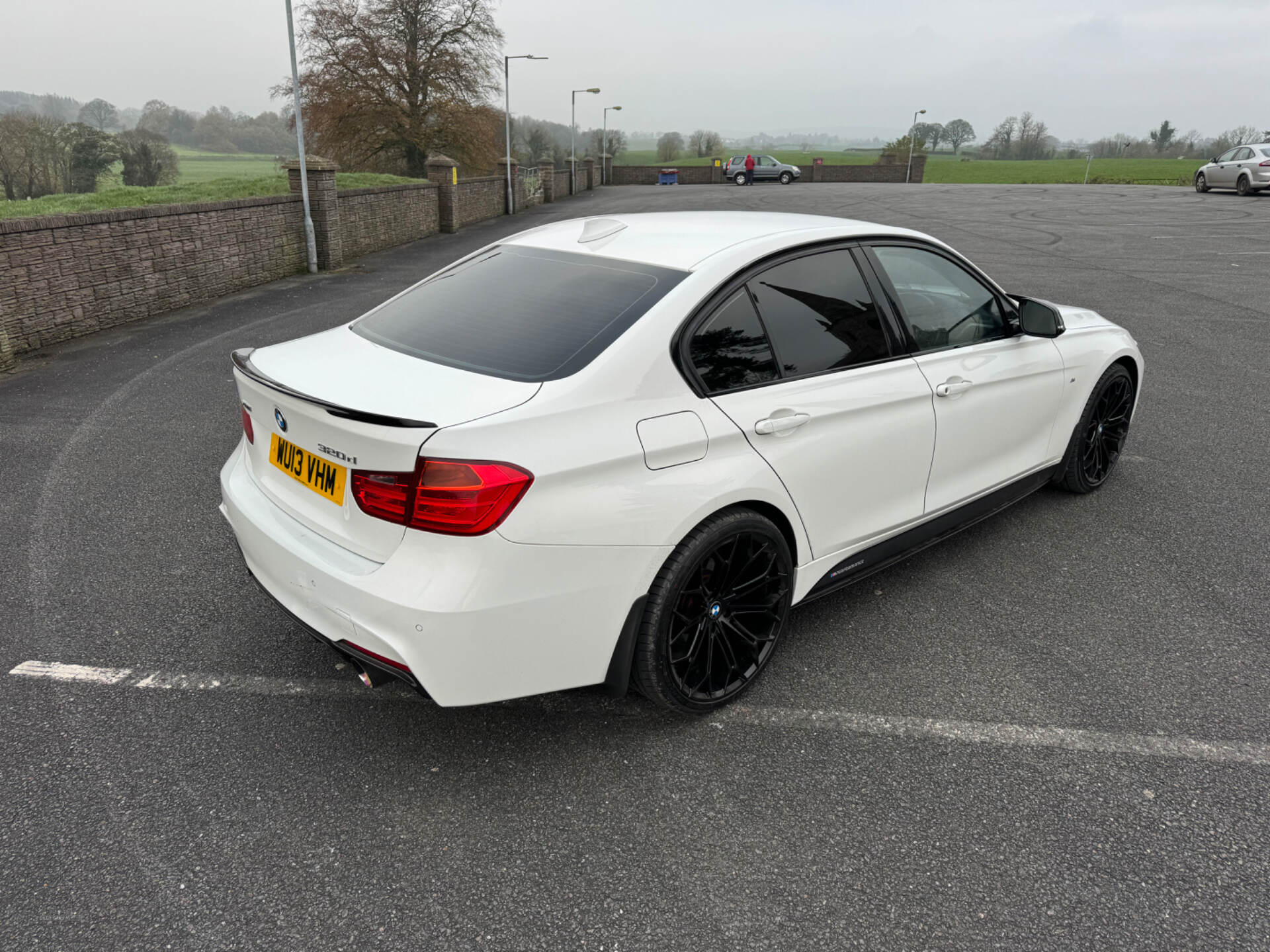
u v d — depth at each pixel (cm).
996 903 208
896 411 310
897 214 2344
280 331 888
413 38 3469
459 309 283
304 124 3484
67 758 256
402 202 1794
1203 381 693
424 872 216
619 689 255
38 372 711
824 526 296
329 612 233
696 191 4050
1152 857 223
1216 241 1638
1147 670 308
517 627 222
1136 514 443
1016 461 391
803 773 254
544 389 229
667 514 238
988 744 268
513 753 262
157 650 314
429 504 211
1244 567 386
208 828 230
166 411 605
